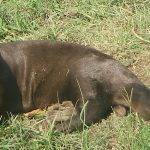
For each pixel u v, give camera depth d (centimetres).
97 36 1260
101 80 1020
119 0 1364
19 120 1029
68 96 1058
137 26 1290
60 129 974
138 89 1011
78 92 1029
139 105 1006
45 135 953
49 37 1270
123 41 1232
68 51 1073
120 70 1028
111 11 1338
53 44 1092
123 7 1359
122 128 979
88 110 999
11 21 1317
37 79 1073
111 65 1032
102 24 1302
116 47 1220
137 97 1006
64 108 1054
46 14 1348
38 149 937
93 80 1020
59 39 1262
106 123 1005
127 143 945
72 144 948
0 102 1044
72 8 1352
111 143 960
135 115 1009
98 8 1341
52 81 1068
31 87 1077
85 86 1020
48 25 1310
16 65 1069
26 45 1092
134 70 1158
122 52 1211
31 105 1082
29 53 1083
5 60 1058
